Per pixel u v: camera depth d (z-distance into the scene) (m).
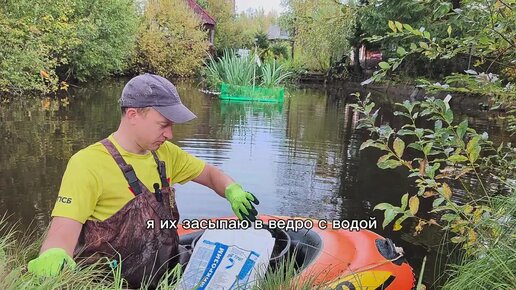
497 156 2.91
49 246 1.88
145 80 2.10
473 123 11.69
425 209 5.08
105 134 8.66
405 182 6.09
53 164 6.28
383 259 2.91
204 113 12.73
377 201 5.36
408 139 9.16
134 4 25.86
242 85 18.27
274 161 7.07
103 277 1.96
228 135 9.15
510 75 2.99
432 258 3.93
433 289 3.45
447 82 2.81
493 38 2.62
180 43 28.61
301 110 14.37
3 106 11.71
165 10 28.55
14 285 1.54
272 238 2.47
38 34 13.33
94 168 2.05
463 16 2.71
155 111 2.08
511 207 2.56
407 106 2.69
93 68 19.67
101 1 18.88
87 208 2.02
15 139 7.96
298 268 2.55
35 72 13.29
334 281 2.48
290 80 28.62
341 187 5.84
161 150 2.34
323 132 10.04
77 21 17.42
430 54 2.77
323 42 28.25
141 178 2.15
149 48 27.16
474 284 2.33
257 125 10.75
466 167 2.74
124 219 2.10
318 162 7.11
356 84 26.73
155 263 2.19
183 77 29.41
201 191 5.29
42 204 4.78
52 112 11.17
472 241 2.54
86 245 2.08
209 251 2.42
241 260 2.34
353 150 8.07
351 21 3.52
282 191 5.61
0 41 11.71
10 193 5.08
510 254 2.31
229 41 46.22
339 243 2.98
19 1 11.88
